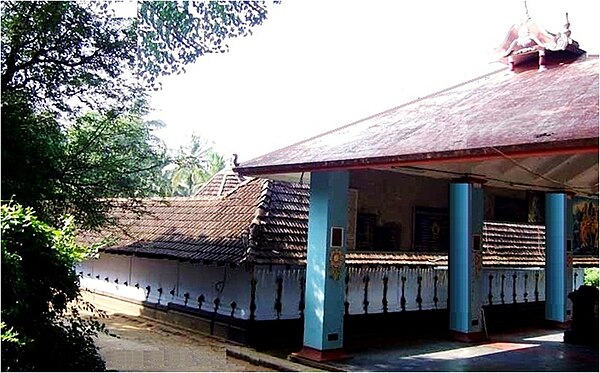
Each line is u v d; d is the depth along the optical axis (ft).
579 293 30.94
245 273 29.30
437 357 26.48
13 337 14.60
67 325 21.98
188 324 32.60
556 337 32.71
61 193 29.35
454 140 20.59
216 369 23.75
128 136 33.19
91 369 18.93
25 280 16.17
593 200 43.50
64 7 29.01
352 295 31.37
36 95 30.30
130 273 38.91
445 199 35.53
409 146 21.75
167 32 33.30
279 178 29.12
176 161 34.94
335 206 25.81
